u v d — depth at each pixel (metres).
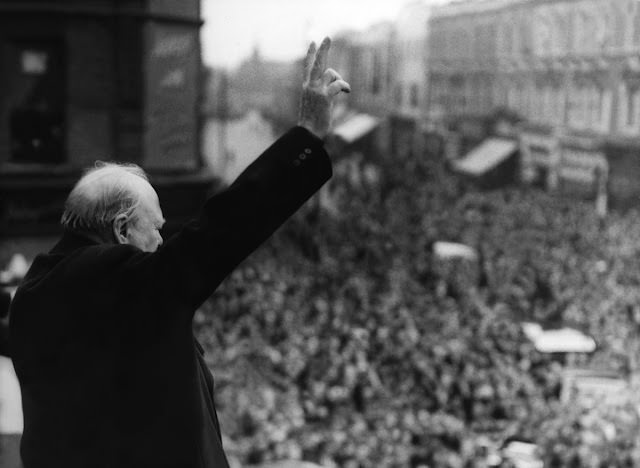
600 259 13.78
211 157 14.42
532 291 14.31
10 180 13.13
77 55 13.40
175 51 13.86
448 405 13.62
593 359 13.48
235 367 14.04
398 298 14.81
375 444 13.00
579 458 12.27
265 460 12.41
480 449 12.91
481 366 13.80
